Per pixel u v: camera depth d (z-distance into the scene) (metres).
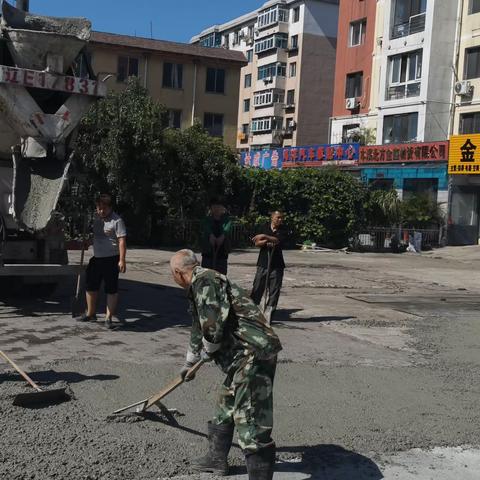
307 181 26.09
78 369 6.29
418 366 7.49
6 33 8.25
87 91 8.62
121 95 21.23
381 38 34.28
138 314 9.32
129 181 20.78
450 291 14.89
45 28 8.66
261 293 9.13
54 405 5.26
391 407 5.87
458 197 28.80
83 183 9.03
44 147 8.52
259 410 3.85
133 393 5.66
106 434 4.71
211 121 41.06
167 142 22.83
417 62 31.48
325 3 52.94
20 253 8.85
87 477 4.02
